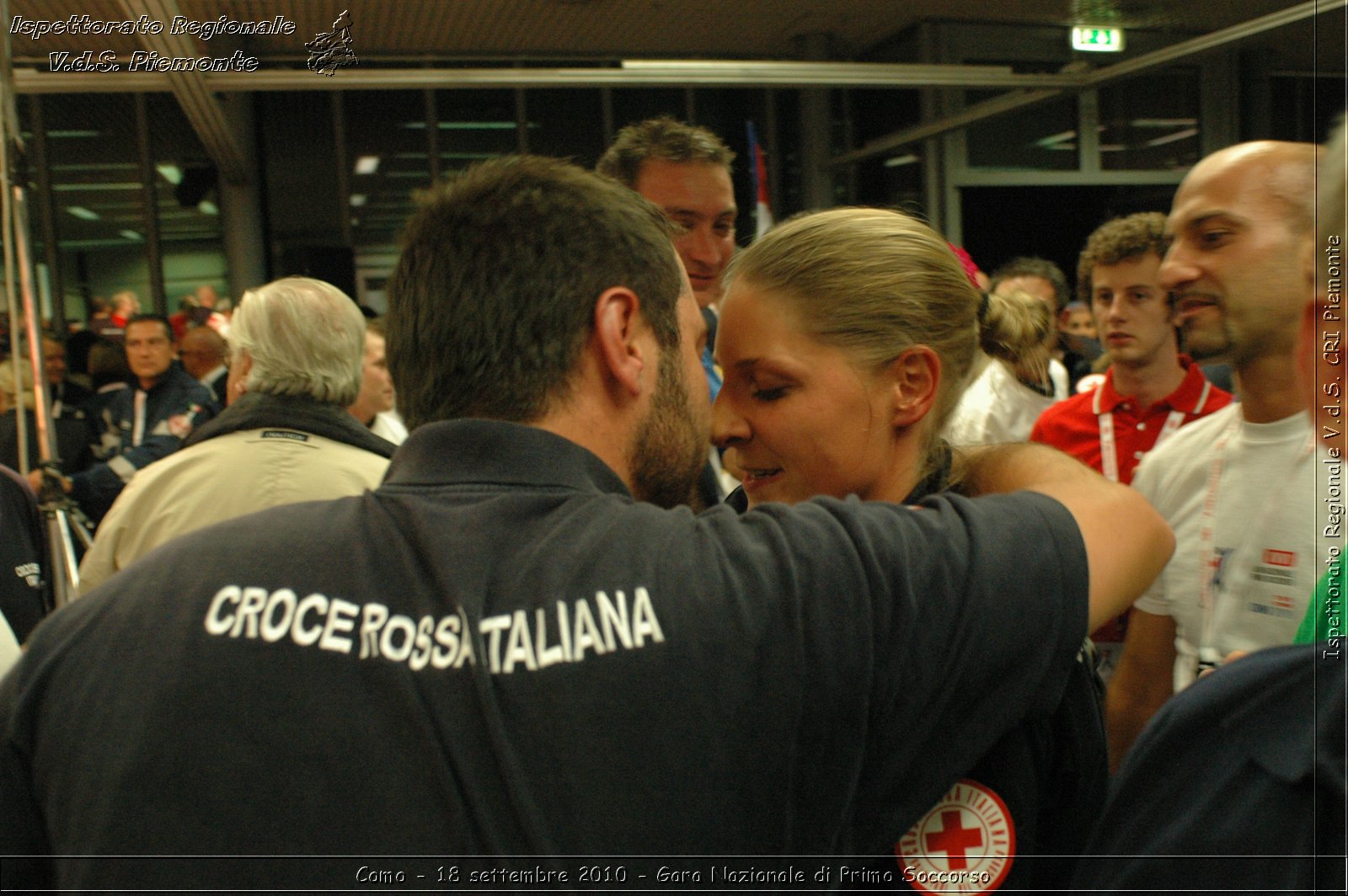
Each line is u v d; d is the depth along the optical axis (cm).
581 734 57
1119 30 449
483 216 70
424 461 69
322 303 193
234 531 66
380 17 495
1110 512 74
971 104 681
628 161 200
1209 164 127
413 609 61
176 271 737
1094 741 79
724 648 60
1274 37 286
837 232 87
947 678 63
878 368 85
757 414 87
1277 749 55
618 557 62
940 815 72
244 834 57
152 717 58
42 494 181
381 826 57
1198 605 140
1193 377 207
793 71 345
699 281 200
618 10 538
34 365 182
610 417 71
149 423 396
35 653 64
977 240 762
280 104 748
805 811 61
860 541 64
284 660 59
